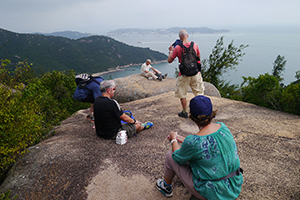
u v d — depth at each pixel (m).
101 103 3.30
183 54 4.07
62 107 6.98
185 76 4.26
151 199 2.21
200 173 1.64
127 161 2.88
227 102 5.75
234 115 4.71
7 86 3.05
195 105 1.67
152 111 5.31
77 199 2.25
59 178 2.57
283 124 4.02
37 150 3.27
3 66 3.05
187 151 1.62
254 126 3.99
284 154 2.93
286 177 2.43
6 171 2.99
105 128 3.40
